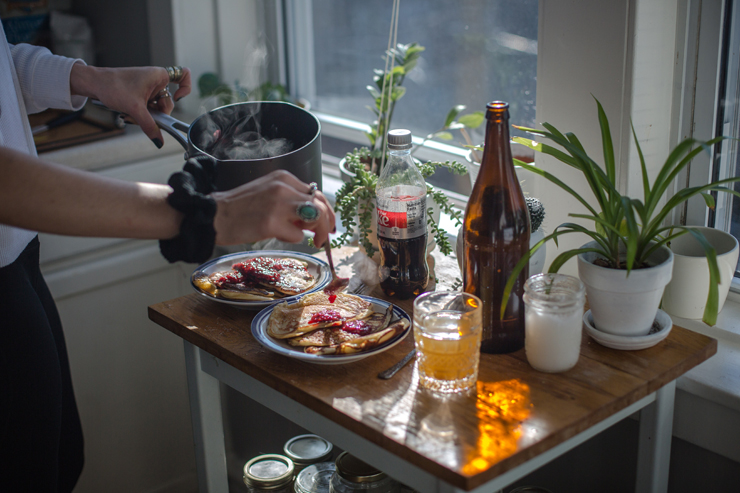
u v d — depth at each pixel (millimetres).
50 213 737
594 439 1176
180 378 1936
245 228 789
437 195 1096
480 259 863
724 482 1026
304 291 1042
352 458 1134
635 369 831
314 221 797
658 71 1075
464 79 1585
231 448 1941
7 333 1050
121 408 1843
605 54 1057
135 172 1748
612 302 844
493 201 841
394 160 1005
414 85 1714
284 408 923
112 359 1798
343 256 1247
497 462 670
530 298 818
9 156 717
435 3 1597
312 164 1021
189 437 1992
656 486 971
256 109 1184
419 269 1044
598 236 874
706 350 873
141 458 1908
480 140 1572
